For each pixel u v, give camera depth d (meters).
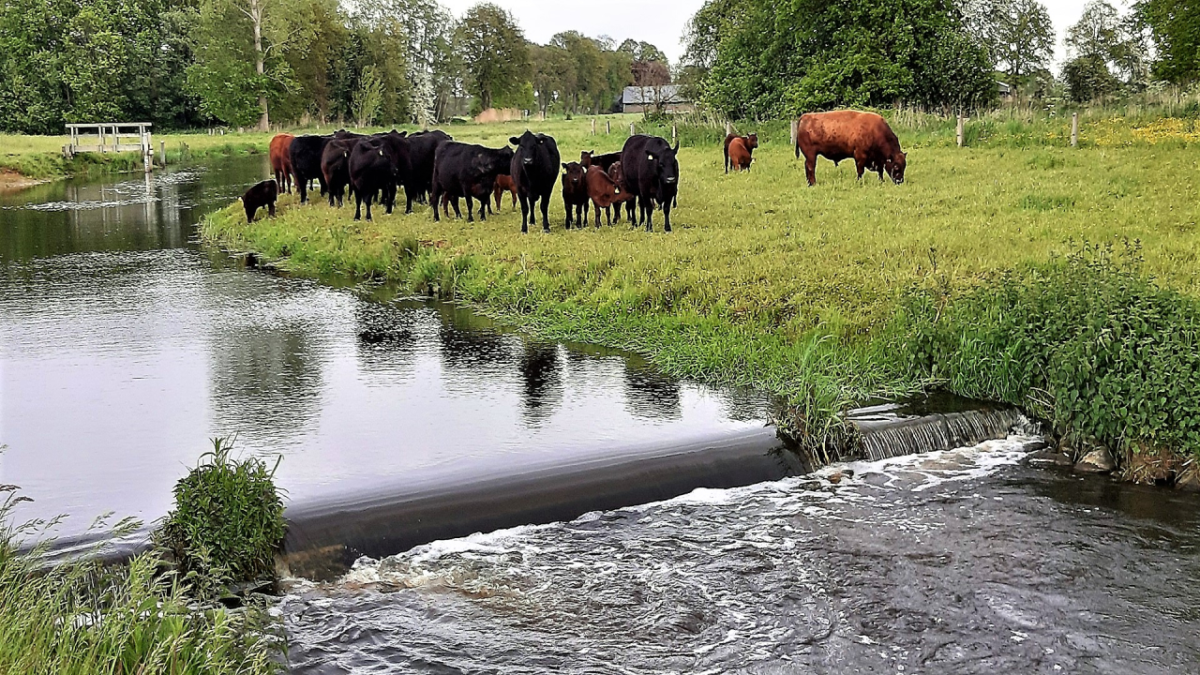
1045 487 7.76
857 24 34.97
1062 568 6.47
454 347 11.38
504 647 5.59
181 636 4.59
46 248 19.33
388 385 9.88
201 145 54.31
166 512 6.79
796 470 8.01
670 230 16.23
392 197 20.44
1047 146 24.70
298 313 13.21
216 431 8.52
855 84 34.88
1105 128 26.83
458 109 109.12
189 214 25.31
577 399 9.38
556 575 6.36
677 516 7.19
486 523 6.94
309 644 5.58
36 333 12.09
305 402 9.34
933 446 8.58
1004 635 5.72
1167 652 5.54
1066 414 8.41
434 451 7.96
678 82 58.00
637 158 16.16
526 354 11.05
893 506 7.40
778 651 5.57
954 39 34.94
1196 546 6.78
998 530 7.01
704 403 9.23
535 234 16.47
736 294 11.99
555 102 127.00
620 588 6.21
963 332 9.68
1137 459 7.98
